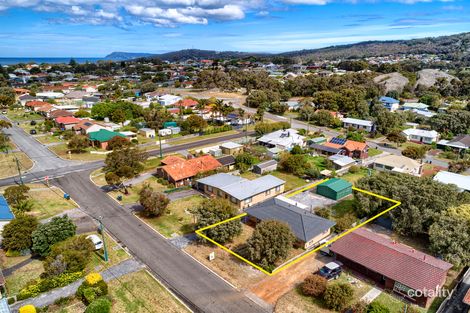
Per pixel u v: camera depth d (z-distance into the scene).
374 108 127.12
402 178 48.75
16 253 38.84
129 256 39.56
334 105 130.62
